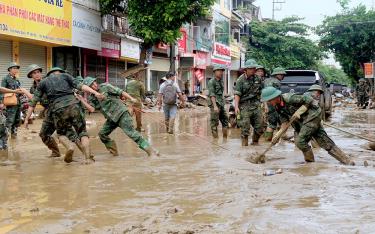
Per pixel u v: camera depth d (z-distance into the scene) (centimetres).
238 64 5234
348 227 429
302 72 1705
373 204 509
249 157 870
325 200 527
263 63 5353
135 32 2323
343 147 1027
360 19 4300
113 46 2558
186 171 713
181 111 2602
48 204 528
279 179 641
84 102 834
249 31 5469
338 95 4209
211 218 467
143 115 2114
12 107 1159
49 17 1920
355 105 3612
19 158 861
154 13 2206
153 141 1138
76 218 473
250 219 459
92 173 705
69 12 2061
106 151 954
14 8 1709
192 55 3734
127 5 2320
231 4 5012
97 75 2558
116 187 608
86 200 544
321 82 1706
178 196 556
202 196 555
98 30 2345
